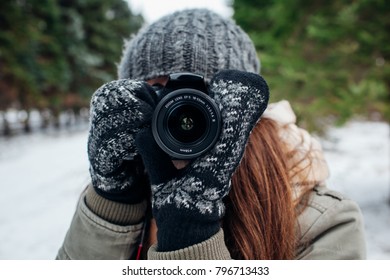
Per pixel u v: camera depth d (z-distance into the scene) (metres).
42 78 18.14
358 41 4.36
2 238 4.88
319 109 4.52
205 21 1.06
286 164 0.90
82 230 0.94
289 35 5.16
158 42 1.04
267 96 0.82
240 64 1.07
